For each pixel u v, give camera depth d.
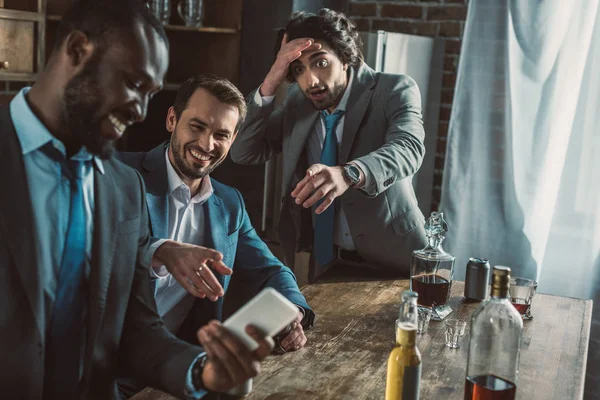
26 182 1.19
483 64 3.30
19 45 2.82
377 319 1.97
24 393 1.18
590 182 3.17
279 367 1.60
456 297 2.20
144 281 1.42
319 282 2.30
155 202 1.90
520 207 3.27
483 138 3.33
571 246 3.23
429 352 1.73
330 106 2.41
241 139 2.54
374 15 3.78
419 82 3.46
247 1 3.60
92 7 1.15
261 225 3.54
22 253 1.17
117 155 1.97
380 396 1.48
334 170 2.03
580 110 3.17
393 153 2.19
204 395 1.43
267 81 2.41
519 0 3.19
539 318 2.05
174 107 1.94
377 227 2.37
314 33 2.30
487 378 1.39
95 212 1.29
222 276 1.98
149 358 1.36
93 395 1.31
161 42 1.20
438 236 1.98
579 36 3.13
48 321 1.22
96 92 1.16
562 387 1.56
